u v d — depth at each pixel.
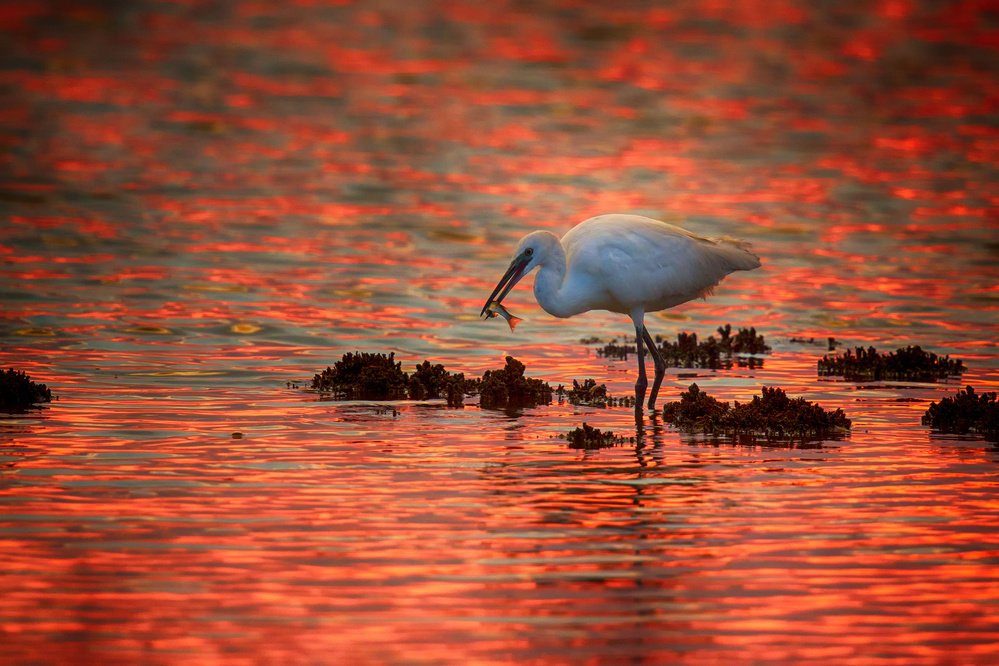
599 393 15.04
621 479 11.62
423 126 38.78
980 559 9.68
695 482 11.54
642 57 52.22
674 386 15.70
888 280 22.47
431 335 18.31
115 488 11.05
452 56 51.81
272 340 17.67
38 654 7.97
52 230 24.84
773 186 31.45
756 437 13.22
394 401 14.66
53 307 19.06
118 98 41.47
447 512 10.61
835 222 27.47
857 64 51.25
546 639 8.30
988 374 16.23
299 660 7.96
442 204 28.75
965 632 8.46
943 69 50.38
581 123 39.75
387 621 8.52
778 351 17.81
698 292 15.56
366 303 20.12
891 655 8.13
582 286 14.88
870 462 12.23
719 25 60.66
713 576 9.31
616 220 15.30
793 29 59.50
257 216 27.00
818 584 9.20
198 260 22.84
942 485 11.46
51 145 34.09
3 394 13.99
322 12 62.41
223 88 44.03
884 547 9.91
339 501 10.85
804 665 7.99
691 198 29.80
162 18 58.81
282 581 9.12
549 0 67.75
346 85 45.12
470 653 8.09
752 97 44.72
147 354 16.64
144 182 30.11
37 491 10.91
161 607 8.67
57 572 9.20
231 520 10.33
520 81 46.81
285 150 34.88
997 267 23.45
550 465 12.06
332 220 26.89
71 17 57.44
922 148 36.69
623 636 8.34
